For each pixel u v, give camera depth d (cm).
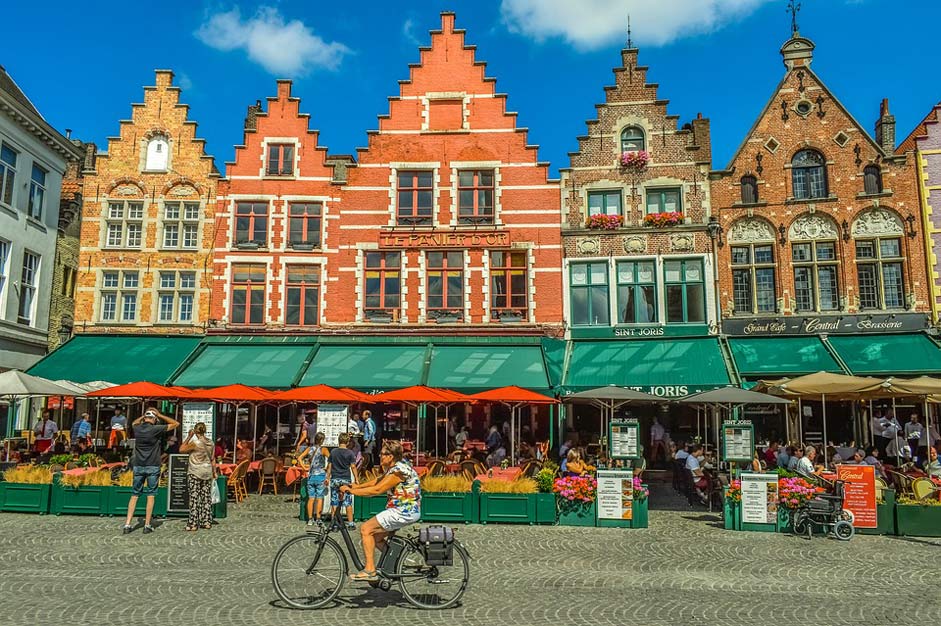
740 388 1773
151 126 2512
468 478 1568
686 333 2284
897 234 2220
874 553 1112
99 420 2450
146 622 711
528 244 2405
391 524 776
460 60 2528
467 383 2025
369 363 2173
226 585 860
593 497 1348
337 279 2423
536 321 2359
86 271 2431
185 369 2147
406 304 2400
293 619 729
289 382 2045
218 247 2441
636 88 2442
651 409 2356
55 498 1370
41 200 2466
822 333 2198
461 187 2467
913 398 1883
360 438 1988
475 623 730
